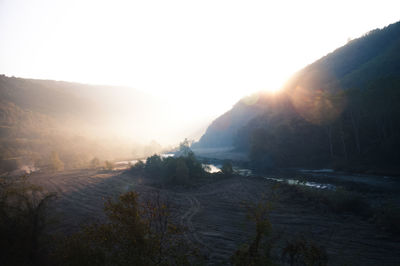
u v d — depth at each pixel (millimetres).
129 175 92938
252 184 63562
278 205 41844
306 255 12570
